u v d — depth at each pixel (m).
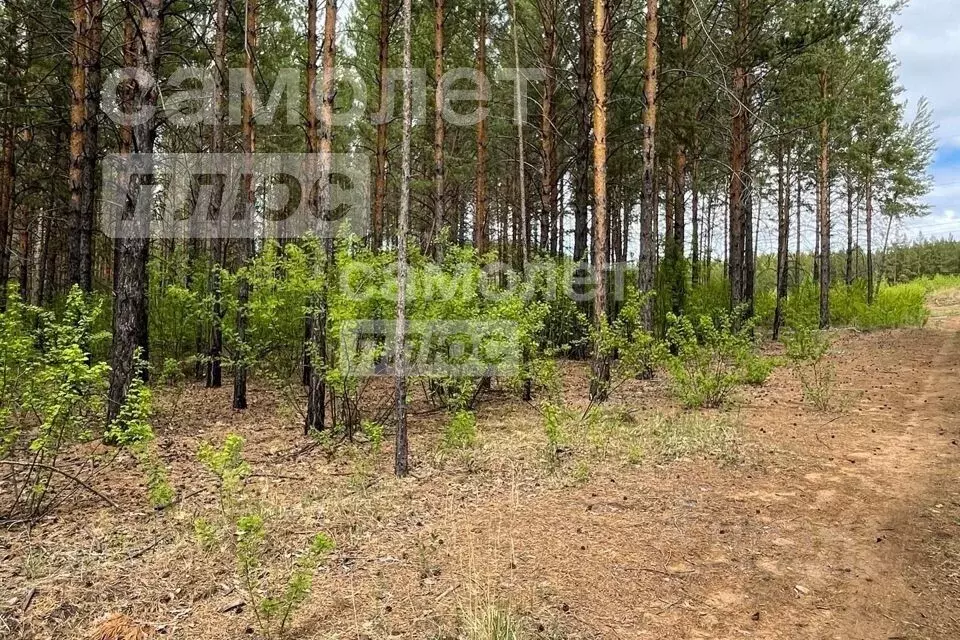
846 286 22.66
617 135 14.84
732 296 13.87
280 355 8.43
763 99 14.02
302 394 9.28
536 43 14.38
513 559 3.63
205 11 9.89
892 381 9.66
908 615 2.96
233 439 3.99
